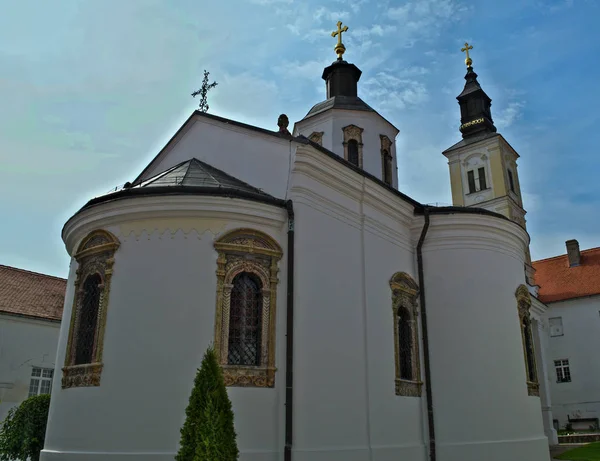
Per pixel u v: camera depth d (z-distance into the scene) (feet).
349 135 68.23
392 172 70.38
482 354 51.08
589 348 115.96
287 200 41.50
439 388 49.85
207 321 36.70
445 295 52.42
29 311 76.95
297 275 39.75
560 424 114.83
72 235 43.73
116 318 37.24
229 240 38.68
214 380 28.22
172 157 53.88
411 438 46.34
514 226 56.65
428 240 54.24
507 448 49.01
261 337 37.93
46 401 50.06
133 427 34.55
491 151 116.57
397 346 47.42
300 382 37.70
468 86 125.39
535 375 56.24
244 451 34.78
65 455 35.86
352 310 43.52
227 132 48.34
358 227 46.78
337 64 76.33
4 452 48.44
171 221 38.65
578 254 129.59
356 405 41.34
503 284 54.54
